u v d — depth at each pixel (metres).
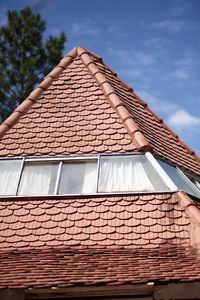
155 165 8.36
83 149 8.87
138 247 6.90
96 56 12.01
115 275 5.66
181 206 7.43
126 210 7.56
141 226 7.24
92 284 5.50
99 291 5.92
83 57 11.43
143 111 11.10
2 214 7.78
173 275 5.52
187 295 5.36
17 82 20.94
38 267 6.17
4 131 9.37
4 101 20.61
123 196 7.82
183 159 10.23
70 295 6.08
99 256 6.55
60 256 6.65
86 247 7.04
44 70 21.64
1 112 20.42
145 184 8.12
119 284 5.47
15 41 21.77
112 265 6.05
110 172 8.44
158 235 7.03
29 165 8.77
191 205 7.33
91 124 9.38
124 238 7.09
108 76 11.44
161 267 5.85
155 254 6.52
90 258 6.47
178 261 6.10
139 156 8.64
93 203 7.78
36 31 22.16
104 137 9.05
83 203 7.80
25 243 7.22
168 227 7.12
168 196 7.68
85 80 10.66
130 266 5.97
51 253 6.84
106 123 9.35
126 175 8.35
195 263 5.97
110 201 7.77
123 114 9.44
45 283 5.61
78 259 6.45
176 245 6.81
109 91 10.12
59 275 5.80
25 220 7.64
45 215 7.69
